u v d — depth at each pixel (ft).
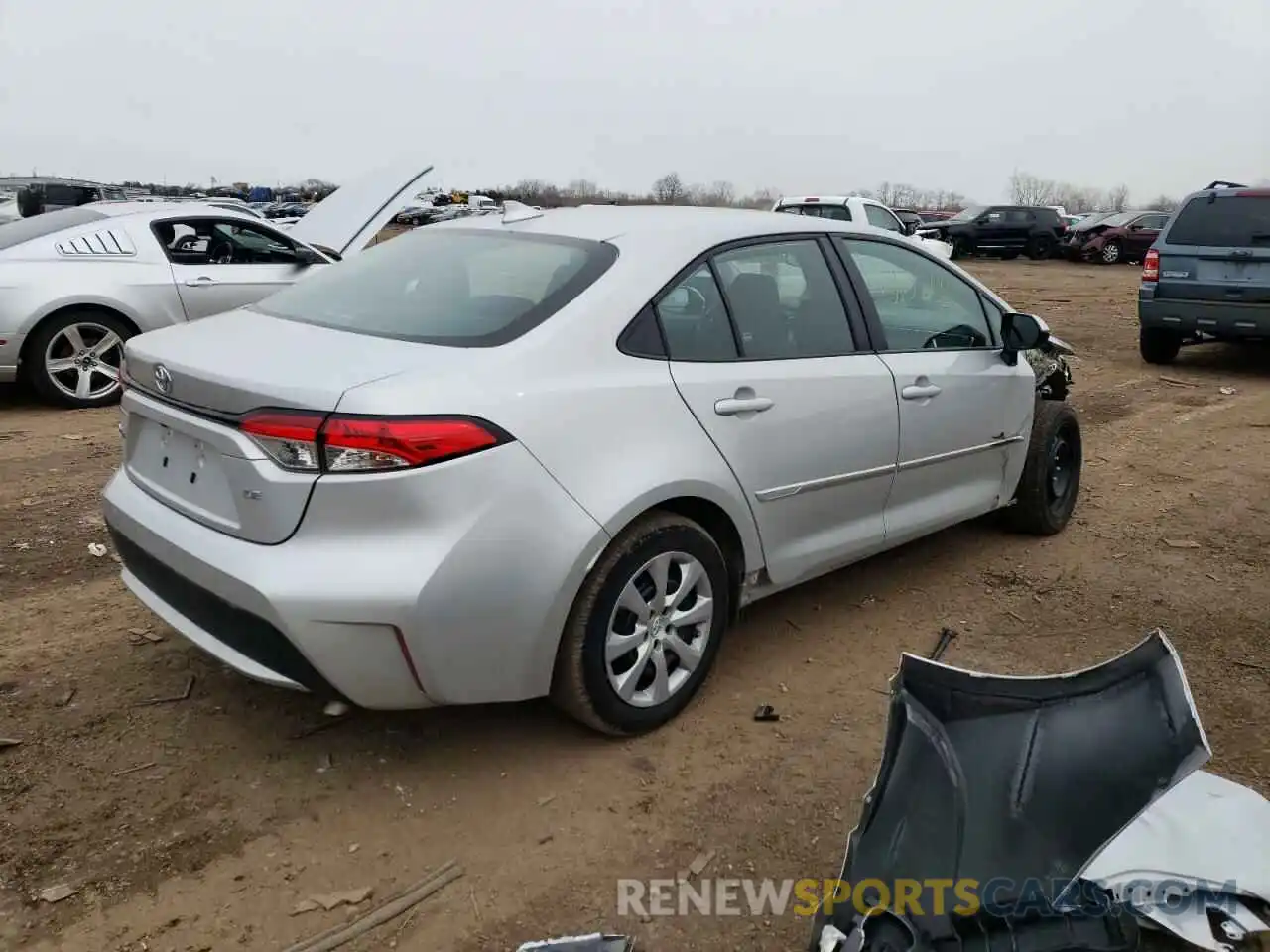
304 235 33.14
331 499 8.70
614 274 10.66
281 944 8.11
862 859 7.35
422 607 8.79
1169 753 7.68
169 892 8.61
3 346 24.82
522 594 9.31
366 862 9.05
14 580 14.60
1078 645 13.46
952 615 14.32
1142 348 35.76
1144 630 13.91
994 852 7.34
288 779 10.15
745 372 11.36
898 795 7.68
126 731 10.87
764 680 12.33
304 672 9.00
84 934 8.13
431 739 10.91
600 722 10.48
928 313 14.48
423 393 8.91
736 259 11.84
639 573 10.32
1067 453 17.75
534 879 8.91
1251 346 40.40
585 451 9.69
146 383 10.36
